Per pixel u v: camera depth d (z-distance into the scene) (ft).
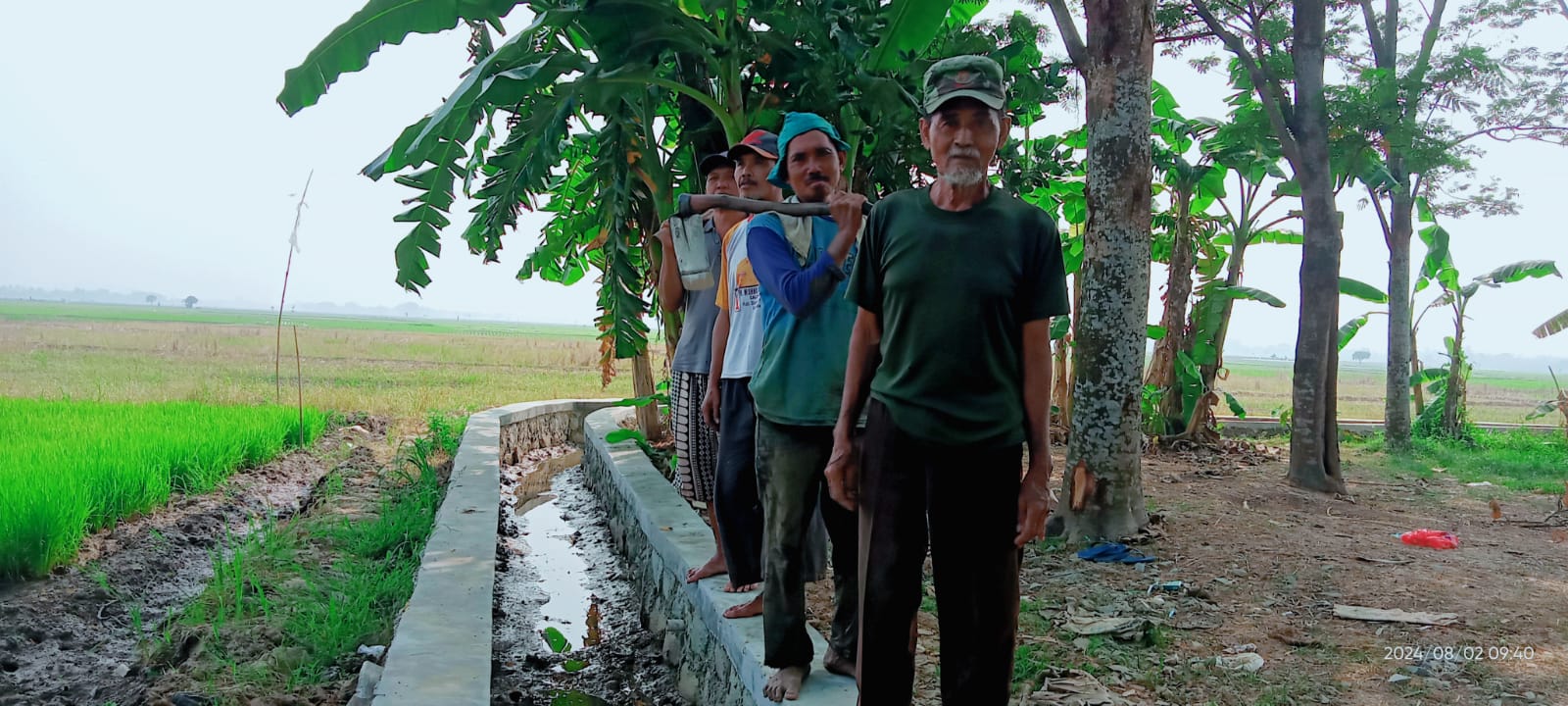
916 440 6.43
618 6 15.29
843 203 8.05
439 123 14.83
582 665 14.42
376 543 18.80
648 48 16.10
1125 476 18.02
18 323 166.30
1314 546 17.79
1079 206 31.04
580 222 26.45
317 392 48.80
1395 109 26.68
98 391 46.39
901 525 6.61
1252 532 18.99
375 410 43.91
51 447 23.80
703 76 18.94
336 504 23.45
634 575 17.99
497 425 29.60
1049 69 19.44
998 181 19.57
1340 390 113.09
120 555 17.87
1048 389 6.54
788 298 8.11
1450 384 40.75
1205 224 36.32
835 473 7.30
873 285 6.86
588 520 24.23
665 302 13.56
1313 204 25.32
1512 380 191.31
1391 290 36.37
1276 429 40.91
